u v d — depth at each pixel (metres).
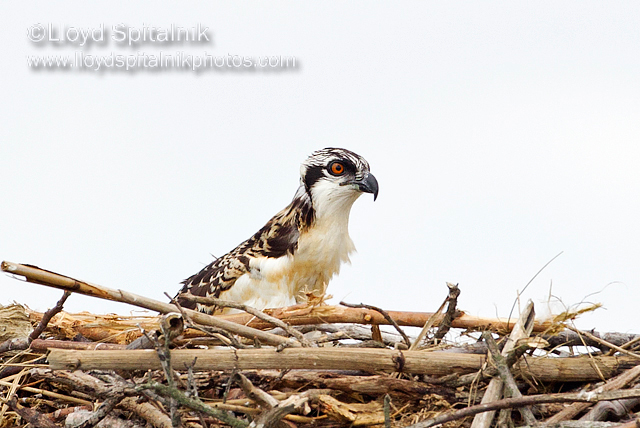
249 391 8.73
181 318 9.02
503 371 9.17
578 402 9.13
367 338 11.73
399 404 9.92
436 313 10.80
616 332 10.62
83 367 8.98
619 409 9.12
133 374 10.63
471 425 9.38
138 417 10.26
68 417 10.44
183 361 9.32
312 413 9.91
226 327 9.94
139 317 12.40
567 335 10.49
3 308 12.12
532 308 10.13
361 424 9.66
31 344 10.85
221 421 9.41
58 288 9.35
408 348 10.70
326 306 11.37
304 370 10.18
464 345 10.45
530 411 9.04
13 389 10.98
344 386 9.93
